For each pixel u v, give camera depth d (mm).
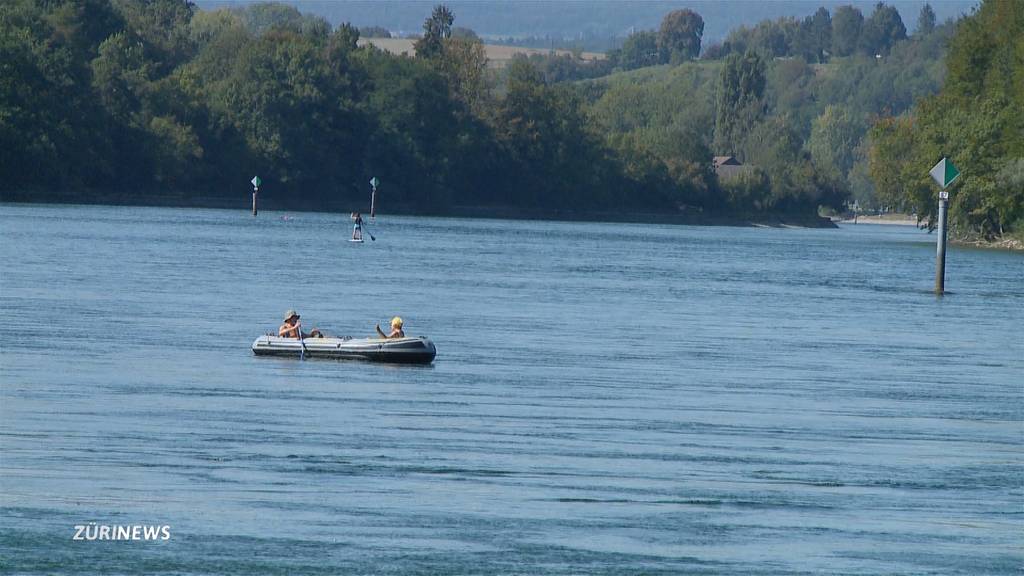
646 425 130250
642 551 87375
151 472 103250
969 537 92188
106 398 134875
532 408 138125
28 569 80875
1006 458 118688
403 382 153250
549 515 94812
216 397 138125
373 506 95812
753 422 134000
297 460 109000
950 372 180250
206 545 86062
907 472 111562
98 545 85312
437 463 109438
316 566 82875
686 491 102562
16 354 164250
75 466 104312
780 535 91688
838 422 135625
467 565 83812
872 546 89625
